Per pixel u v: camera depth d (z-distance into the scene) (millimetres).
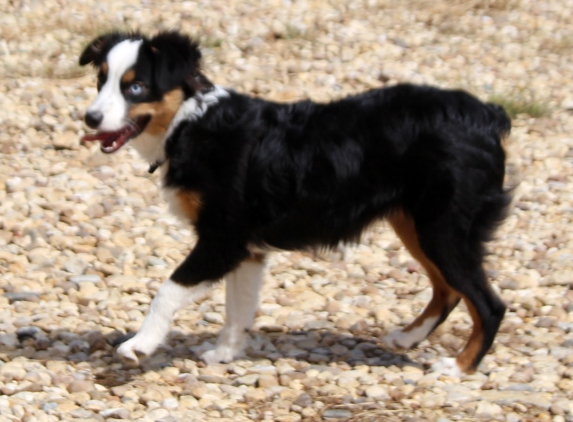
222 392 8492
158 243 11852
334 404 8203
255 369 8938
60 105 15125
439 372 8773
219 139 8602
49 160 13867
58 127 14555
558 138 15227
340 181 8523
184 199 8719
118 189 13219
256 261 9078
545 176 14094
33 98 15406
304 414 8047
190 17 18406
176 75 8547
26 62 16609
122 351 8539
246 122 8633
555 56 18359
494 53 18172
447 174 8305
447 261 8492
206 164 8570
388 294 10922
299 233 8844
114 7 18812
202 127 8641
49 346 9344
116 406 8016
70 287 10734
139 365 8992
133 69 8547
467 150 8336
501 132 8641
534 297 10680
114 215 12531
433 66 17250
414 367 9047
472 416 7918
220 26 18172
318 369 8938
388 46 17797
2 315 9930
